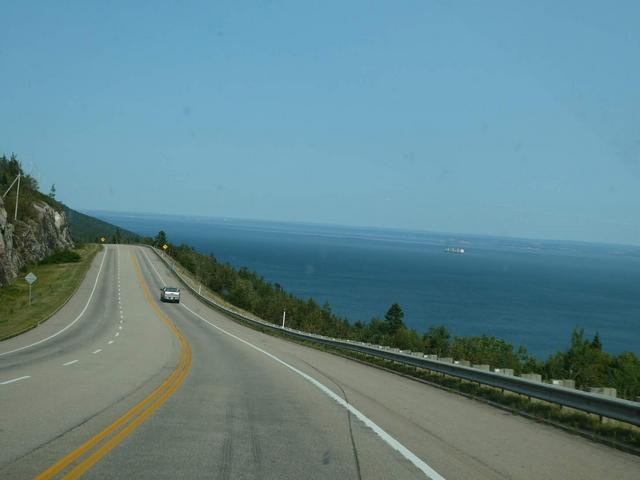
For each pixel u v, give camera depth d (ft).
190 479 24.58
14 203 326.65
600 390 40.70
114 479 24.18
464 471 27.55
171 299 216.54
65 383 52.85
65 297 200.13
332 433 35.19
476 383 57.88
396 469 27.50
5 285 224.94
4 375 58.23
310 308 282.97
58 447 29.17
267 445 31.27
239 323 174.29
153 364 72.90
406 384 63.93
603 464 29.66
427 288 557.74
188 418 38.06
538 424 40.63
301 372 70.59
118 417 37.45
